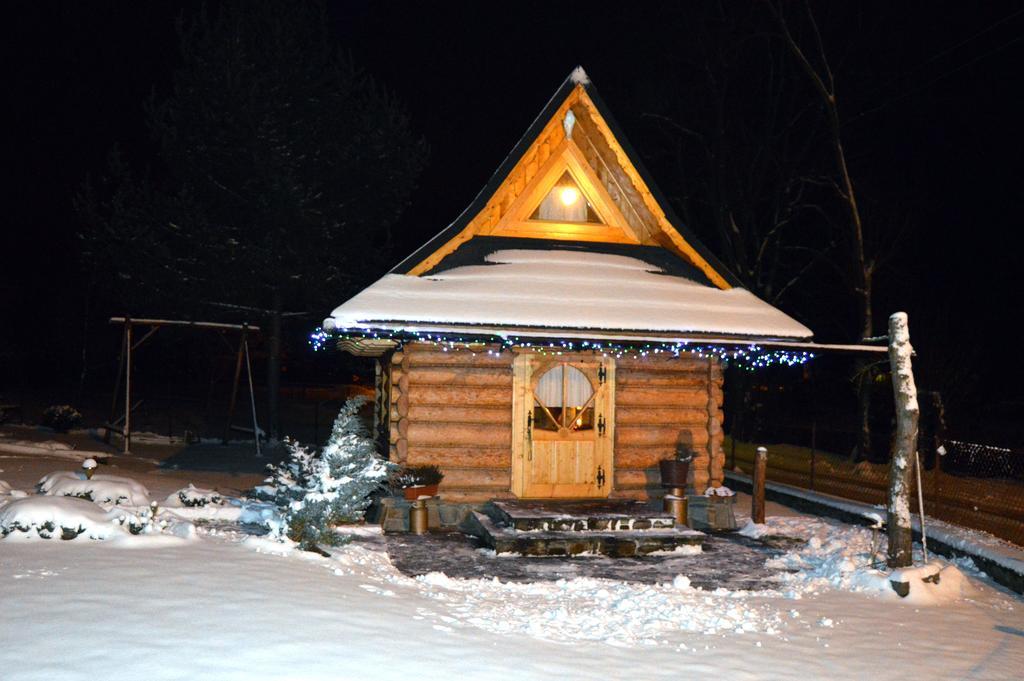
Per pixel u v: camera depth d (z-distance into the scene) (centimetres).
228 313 2934
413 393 1521
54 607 796
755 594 1148
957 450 2069
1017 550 1330
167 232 2734
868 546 1459
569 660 828
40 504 1073
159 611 810
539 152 1661
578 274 1587
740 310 1599
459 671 759
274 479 1389
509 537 1340
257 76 2678
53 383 4728
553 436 1565
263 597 880
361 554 1209
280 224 2689
